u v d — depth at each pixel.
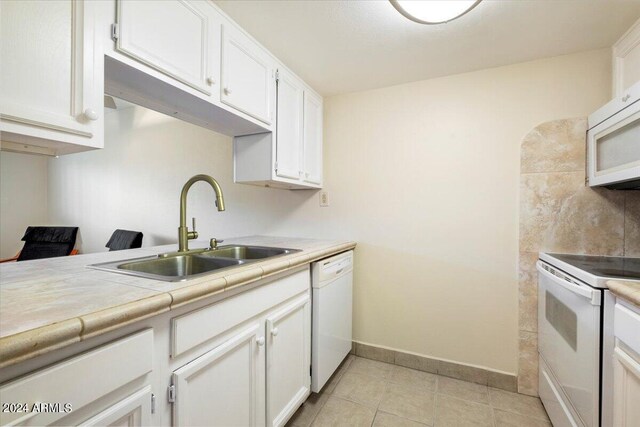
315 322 1.55
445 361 1.88
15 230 3.69
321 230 2.24
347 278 1.95
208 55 1.17
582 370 1.08
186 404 0.81
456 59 1.68
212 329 0.90
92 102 0.81
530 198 1.67
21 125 0.69
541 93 1.66
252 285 1.08
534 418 1.48
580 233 1.57
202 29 1.15
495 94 1.76
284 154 1.74
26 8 0.70
